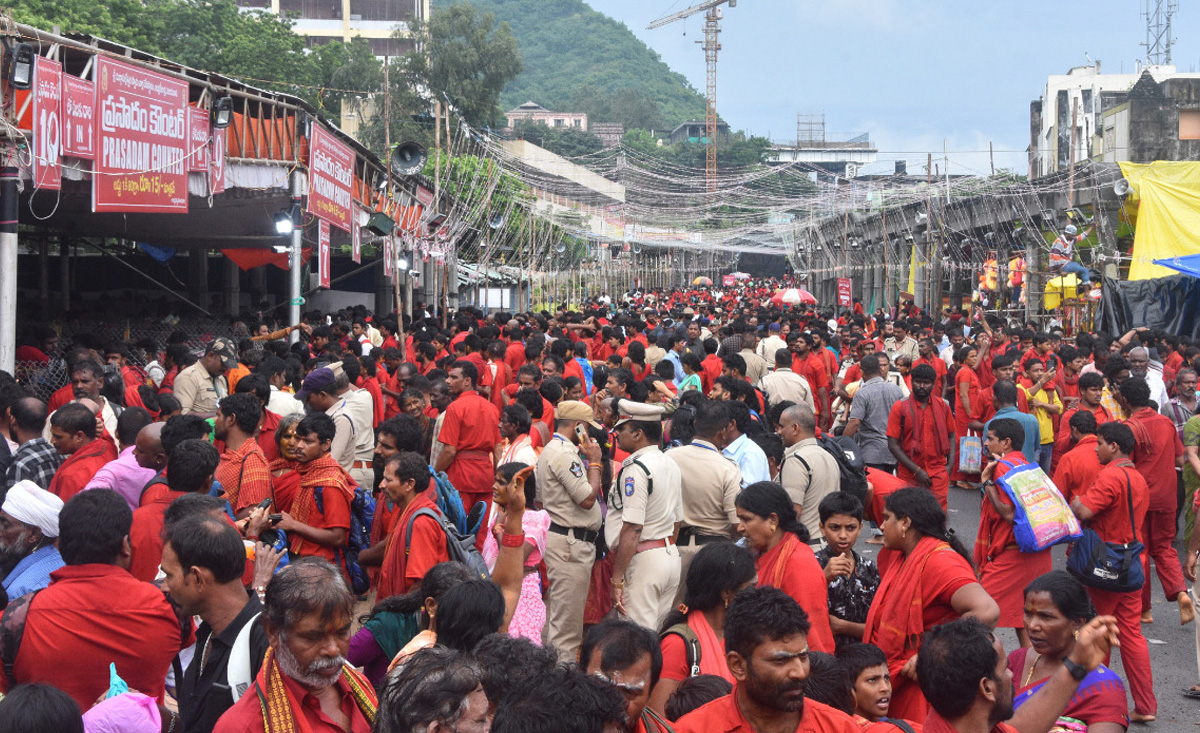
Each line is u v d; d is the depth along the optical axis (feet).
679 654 13.11
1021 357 44.27
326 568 10.50
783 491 15.74
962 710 10.89
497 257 107.96
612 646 10.50
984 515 20.90
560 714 8.59
